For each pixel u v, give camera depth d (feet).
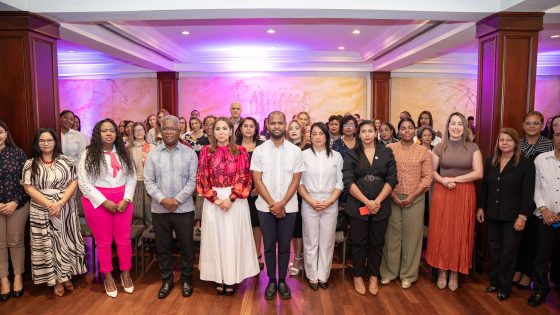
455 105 29.40
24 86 12.05
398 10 12.01
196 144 15.23
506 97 12.18
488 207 10.37
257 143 12.31
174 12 12.26
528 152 11.03
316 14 12.60
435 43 18.03
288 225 10.16
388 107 28.78
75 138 15.65
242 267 10.34
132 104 29.63
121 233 10.51
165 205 9.95
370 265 10.59
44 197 10.09
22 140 12.17
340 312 9.59
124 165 10.58
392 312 9.59
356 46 25.66
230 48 26.40
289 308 9.80
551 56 29.32
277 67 28.07
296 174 10.03
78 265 10.89
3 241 10.28
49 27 12.90
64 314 9.55
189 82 28.89
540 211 9.68
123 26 17.97
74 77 29.94
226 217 10.07
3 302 10.18
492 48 12.44
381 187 10.23
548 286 9.97
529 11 11.92
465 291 10.79
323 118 28.91
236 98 28.76
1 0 10.91
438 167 11.19
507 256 10.06
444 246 10.69
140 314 9.55
